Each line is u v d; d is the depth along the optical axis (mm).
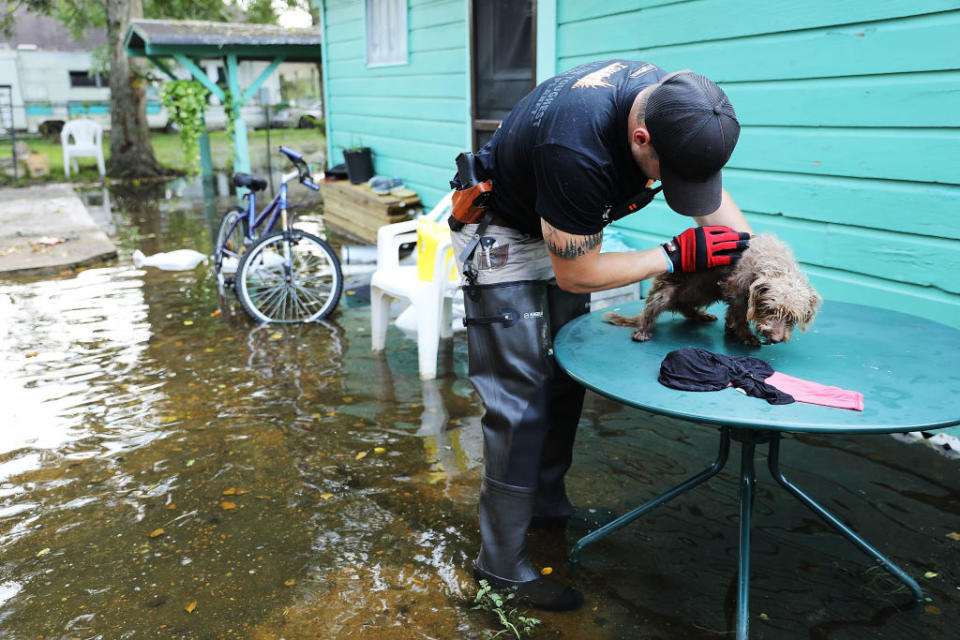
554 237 1957
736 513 2760
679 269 2094
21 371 4512
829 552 2492
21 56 26969
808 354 2195
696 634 2146
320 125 20562
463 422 3678
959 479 2922
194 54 11672
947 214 3074
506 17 6055
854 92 3348
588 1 4922
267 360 4641
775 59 3693
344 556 2605
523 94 6039
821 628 2137
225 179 15023
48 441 3574
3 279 6863
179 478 3199
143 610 2352
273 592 2420
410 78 7891
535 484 2330
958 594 2252
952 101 2969
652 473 3074
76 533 2807
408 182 8391
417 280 4293
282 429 3646
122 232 9422
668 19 4297
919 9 3018
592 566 2484
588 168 1830
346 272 6988
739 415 1760
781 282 2031
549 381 2307
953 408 1776
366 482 3117
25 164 16656
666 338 2393
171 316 5648
